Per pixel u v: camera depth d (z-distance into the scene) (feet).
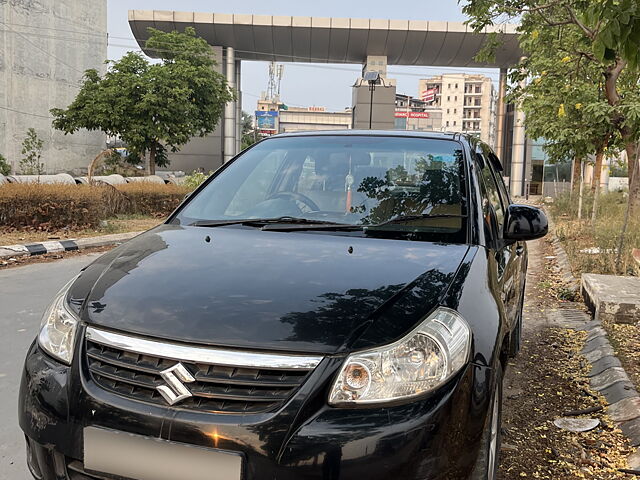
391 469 5.60
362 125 144.56
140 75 111.86
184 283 7.03
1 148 126.21
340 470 5.55
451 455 5.90
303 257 7.72
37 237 33.94
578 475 9.25
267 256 7.77
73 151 153.89
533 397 12.44
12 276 24.06
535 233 9.34
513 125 137.80
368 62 144.66
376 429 5.68
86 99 111.86
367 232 8.88
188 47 116.16
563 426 10.93
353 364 5.92
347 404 5.79
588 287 19.98
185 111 112.47
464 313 6.74
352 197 9.80
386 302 6.56
